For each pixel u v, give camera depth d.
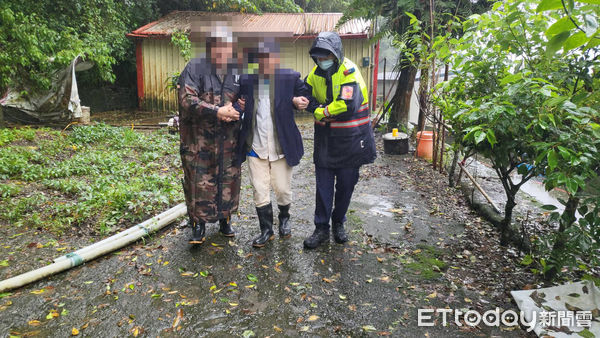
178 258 3.34
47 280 2.97
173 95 14.40
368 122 3.39
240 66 3.24
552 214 2.73
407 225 4.10
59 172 5.48
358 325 2.51
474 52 3.24
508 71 3.14
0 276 2.99
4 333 2.38
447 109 3.70
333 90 3.12
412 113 10.98
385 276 3.10
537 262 3.19
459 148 3.71
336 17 14.64
